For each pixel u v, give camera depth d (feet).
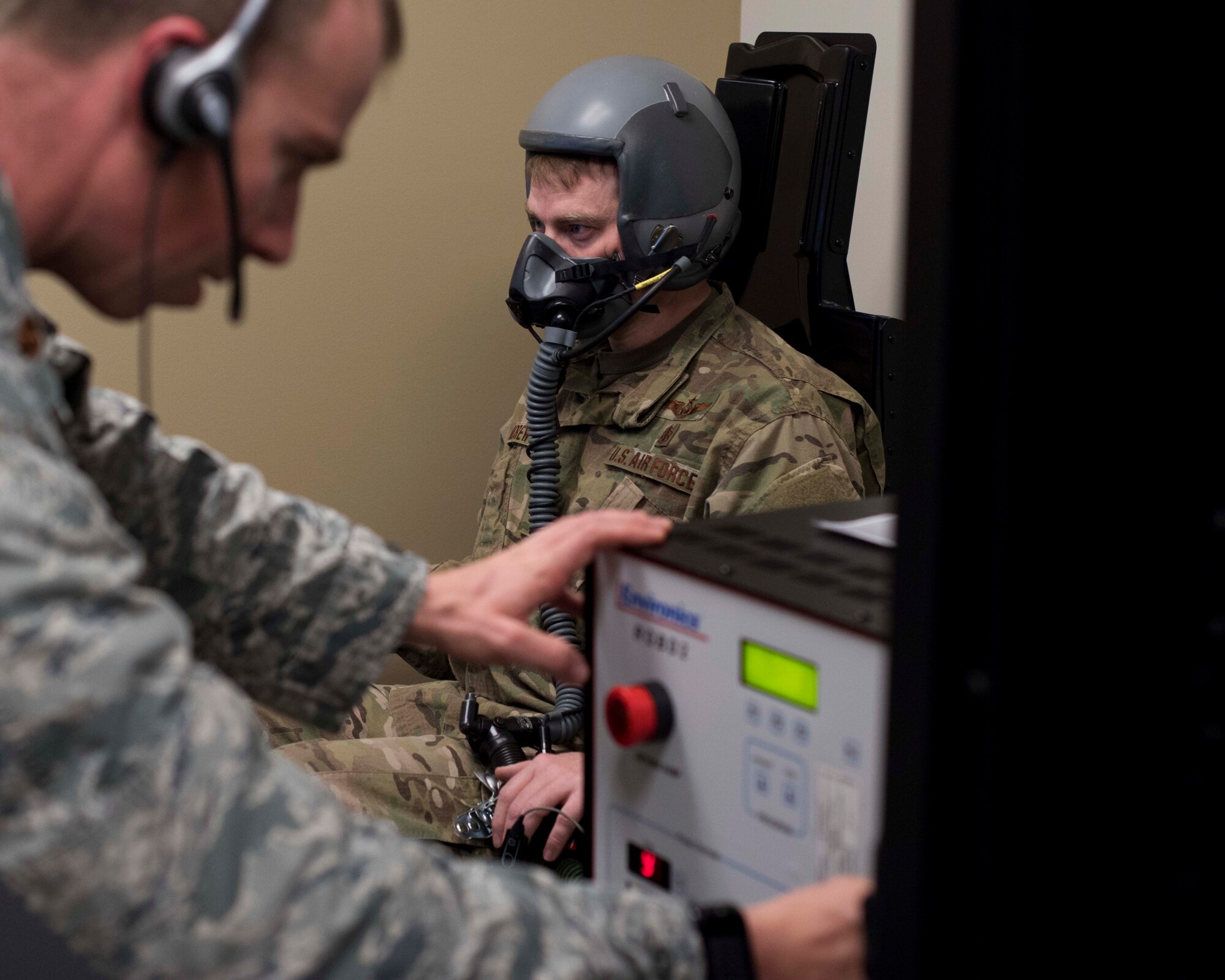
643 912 1.73
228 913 1.51
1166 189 1.27
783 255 5.21
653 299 4.66
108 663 1.47
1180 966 1.38
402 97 5.92
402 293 6.13
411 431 6.30
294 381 5.97
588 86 4.52
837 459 4.32
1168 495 1.31
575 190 4.51
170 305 2.15
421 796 4.17
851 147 5.08
